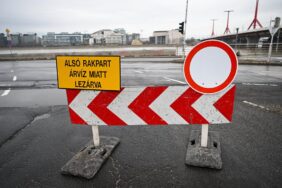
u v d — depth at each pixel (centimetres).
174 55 3528
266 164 307
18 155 343
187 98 309
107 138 389
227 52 279
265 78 1064
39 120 502
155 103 315
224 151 345
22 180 281
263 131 421
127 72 1328
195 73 294
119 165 311
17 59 2816
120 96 316
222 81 291
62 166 311
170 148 361
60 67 301
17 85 950
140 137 406
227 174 286
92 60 288
